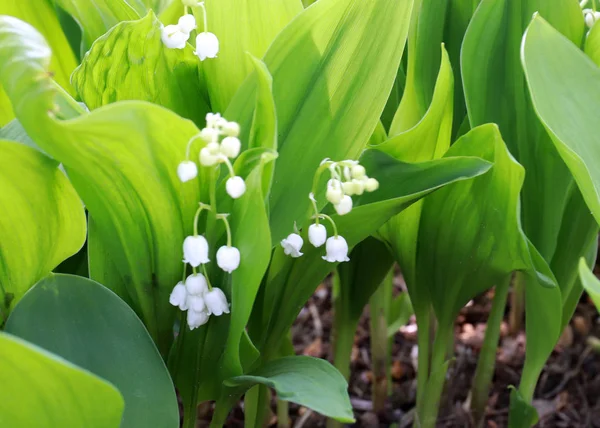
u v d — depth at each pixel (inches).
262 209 16.3
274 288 19.1
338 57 18.6
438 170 18.7
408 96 21.1
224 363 17.9
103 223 17.5
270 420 25.5
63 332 17.0
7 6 21.8
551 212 20.6
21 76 15.6
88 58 17.9
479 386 24.0
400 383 28.8
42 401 15.5
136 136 15.9
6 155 16.1
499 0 20.1
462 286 20.9
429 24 20.9
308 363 17.8
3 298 17.7
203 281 17.2
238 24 19.2
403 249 21.0
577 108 19.1
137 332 17.3
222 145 16.2
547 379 28.5
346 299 22.5
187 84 19.5
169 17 21.2
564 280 21.6
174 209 17.2
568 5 20.5
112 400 15.4
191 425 19.2
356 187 17.0
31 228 17.0
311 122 18.6
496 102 20.5
